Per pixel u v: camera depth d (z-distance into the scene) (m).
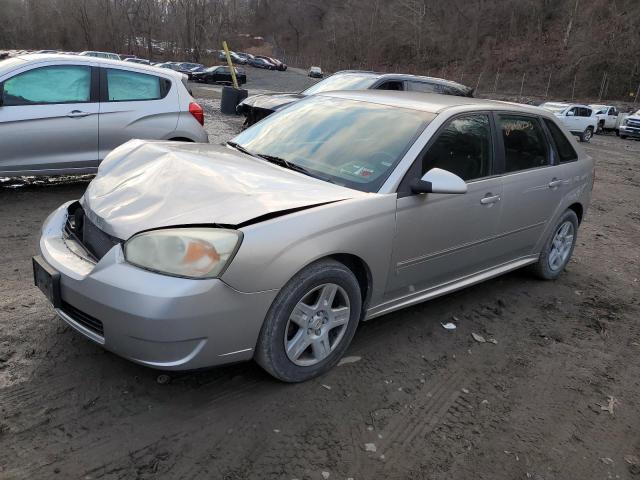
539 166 4.71
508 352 3.88
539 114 4.86
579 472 2.79
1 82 6.02
